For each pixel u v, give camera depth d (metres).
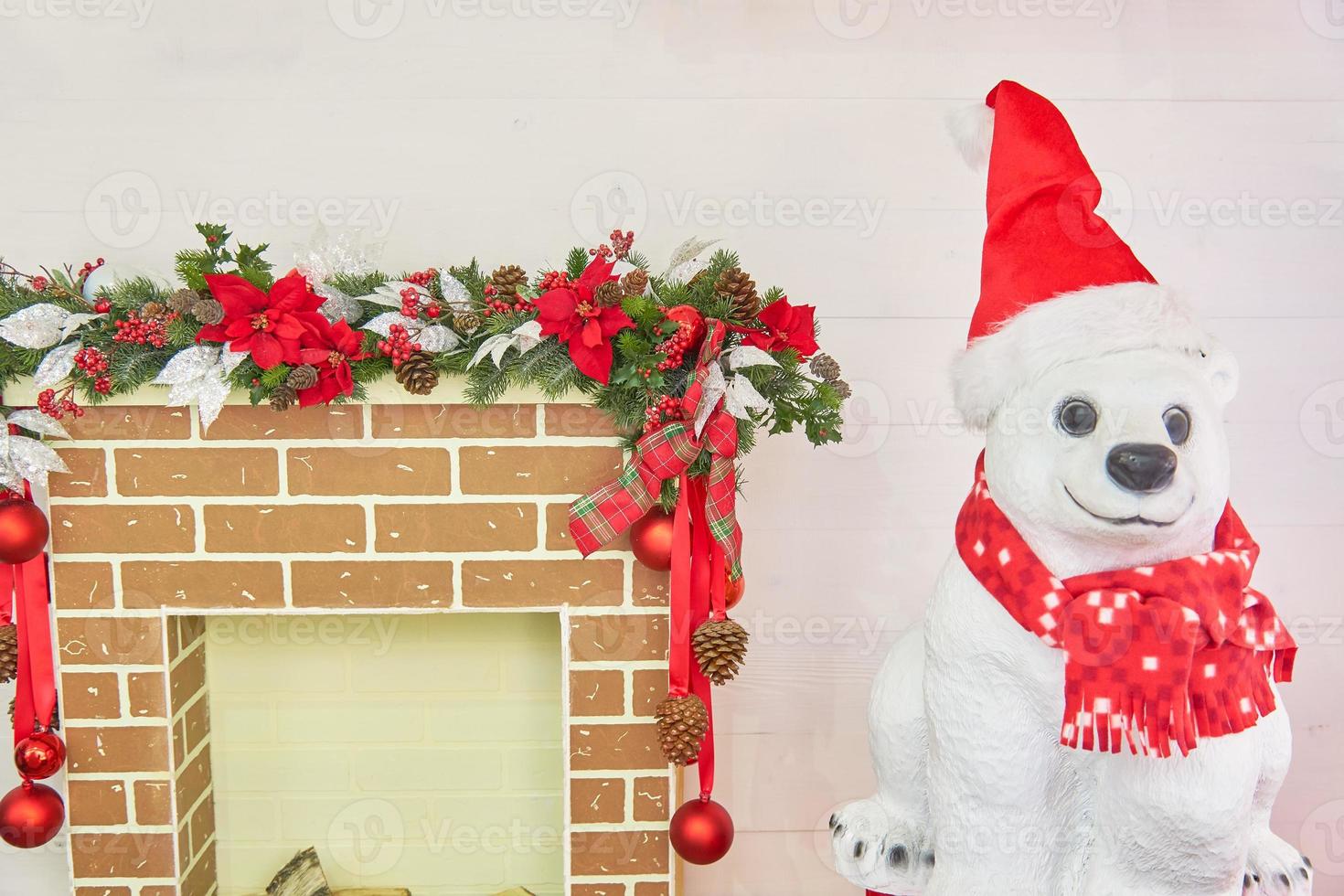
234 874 1.40
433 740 1.40
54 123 1.38
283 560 1.18
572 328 1.08
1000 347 0.98
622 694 1.21
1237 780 0.93
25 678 1.18
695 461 1.14
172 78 1.38
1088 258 0.99
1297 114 1.42
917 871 1.12
